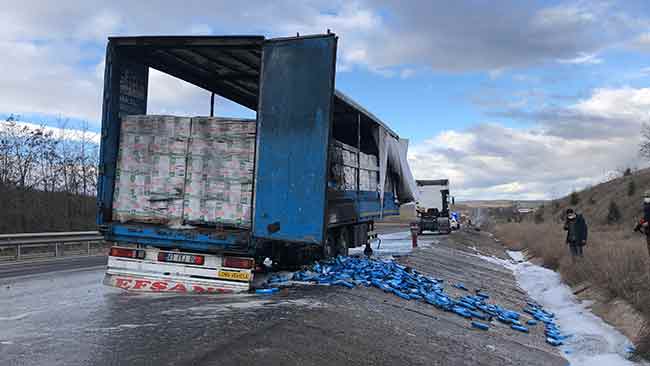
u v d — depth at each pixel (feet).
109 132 30.42
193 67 35.65
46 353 17.51
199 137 30.27
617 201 135.54
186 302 26.55
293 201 27.58
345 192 41.06
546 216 184.44
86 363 16.42
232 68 35.63
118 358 16.92
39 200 84.48
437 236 117.29
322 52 27.50
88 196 94.02
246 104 45.83
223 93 41.86
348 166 42.22
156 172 30.53
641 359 28.19
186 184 30.19
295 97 27.86
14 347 18.24
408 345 22.57
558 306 47.03
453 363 21.77
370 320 24.91
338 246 43.21
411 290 35.47
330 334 21.36
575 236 58.39
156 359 16.78
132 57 32.24
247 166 29.60
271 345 18.81
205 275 29.66
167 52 32.19
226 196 29.71
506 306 43.75
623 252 48.39
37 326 21.36
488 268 70.44
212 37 29.27
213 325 21.29
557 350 31.68
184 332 20.17
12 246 56.44
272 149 28.12
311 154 27.40
